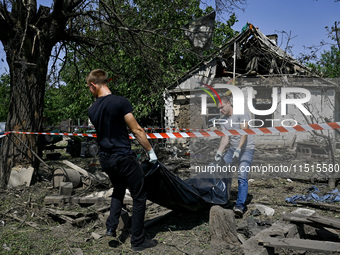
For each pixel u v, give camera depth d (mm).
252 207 4473
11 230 3670
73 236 3475
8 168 5898
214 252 3004
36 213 4199
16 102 6137
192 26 6949
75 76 9352
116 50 8430
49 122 23781
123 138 3088
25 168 5957
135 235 3109
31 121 6176
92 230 3646
